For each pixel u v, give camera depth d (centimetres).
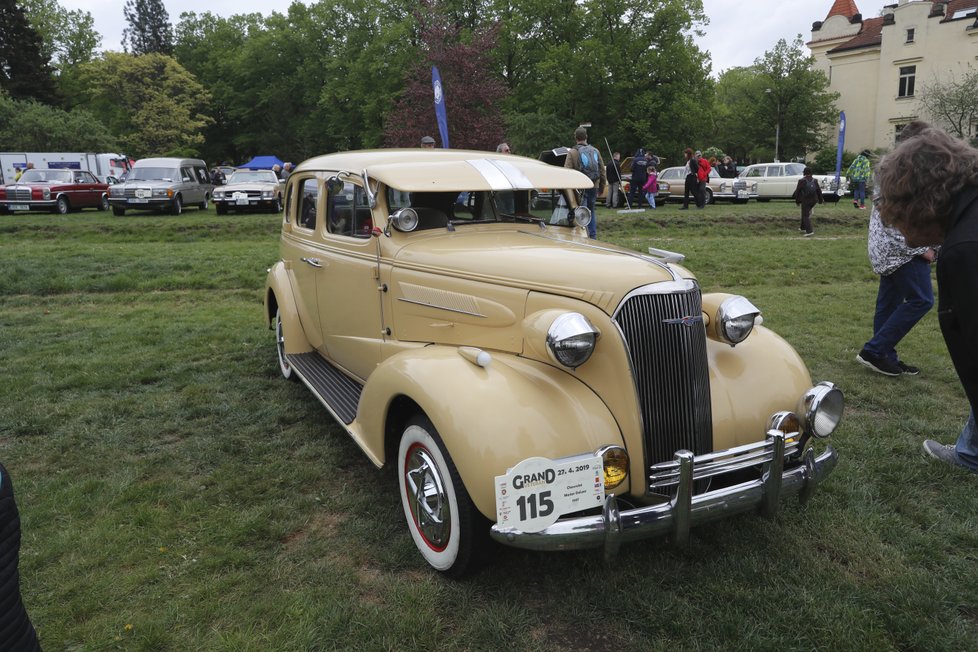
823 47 4556
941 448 388
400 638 251
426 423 284
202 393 525
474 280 317
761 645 242
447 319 331
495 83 2106
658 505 256
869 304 816
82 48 5941
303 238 488
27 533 322
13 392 520
